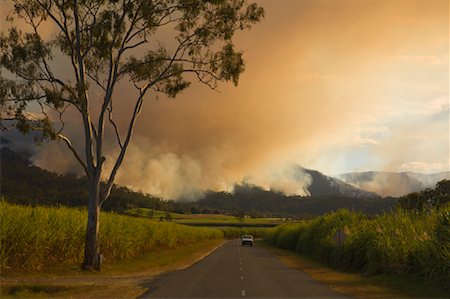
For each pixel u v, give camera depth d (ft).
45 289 71.15
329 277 89.10
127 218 151.02
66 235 102.63
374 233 98.89
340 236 114.21
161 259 141.18
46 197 413.39
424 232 79.51
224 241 424.87
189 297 59.26
